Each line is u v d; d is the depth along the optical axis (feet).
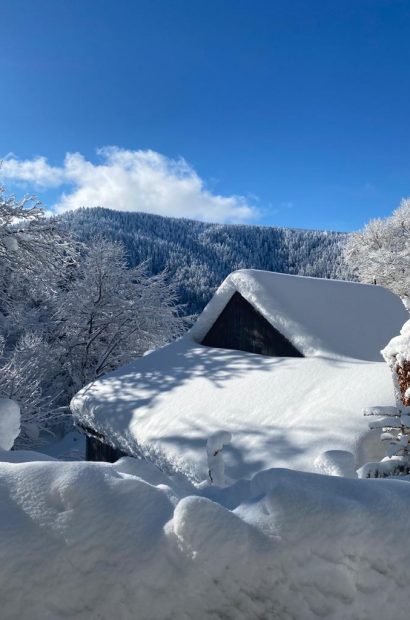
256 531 5.44
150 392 32.63
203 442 23.99
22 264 58.29
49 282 62.64
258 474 6.85
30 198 57.82
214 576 5.24
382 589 5.28
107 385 36.19
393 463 15.11
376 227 122.01
